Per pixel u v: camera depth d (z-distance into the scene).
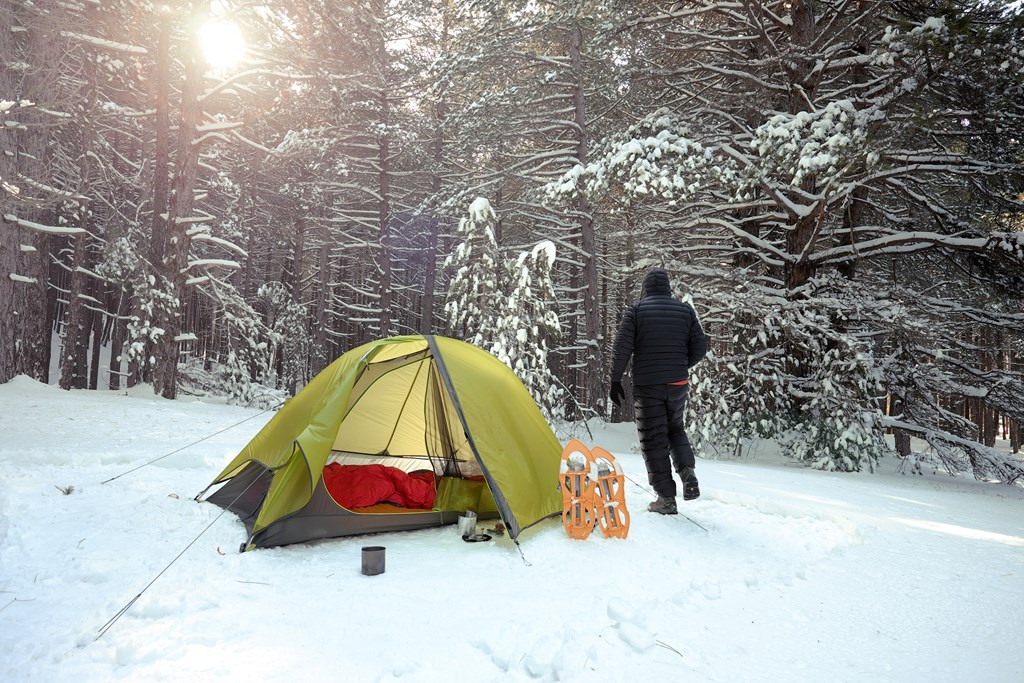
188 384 19.84
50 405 9.48
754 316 9.80
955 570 3.04
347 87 18.42
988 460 8.70
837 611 2.46
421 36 21.66
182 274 13.98
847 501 4.90
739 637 2.18
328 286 29.88
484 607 2.40
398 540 3.52
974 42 6.96
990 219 10.31
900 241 9.63
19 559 2.76
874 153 7.28
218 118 18.81
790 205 9.79
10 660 1.85
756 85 11.49
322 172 21.52
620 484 3.55
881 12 10.12
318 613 2.30
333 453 5.08
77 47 13.11
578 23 14.88
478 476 4.30
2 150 11.09
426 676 1.83
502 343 8.19
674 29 11.73
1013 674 1.86
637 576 2.83
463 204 17.59
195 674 1.79
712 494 4.86
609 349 24.59
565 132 17.20
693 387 9.10
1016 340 16.98
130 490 4.14
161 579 2.57
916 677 1.85
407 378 4.75
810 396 9.31
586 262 15.88
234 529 3.36
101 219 22.47
